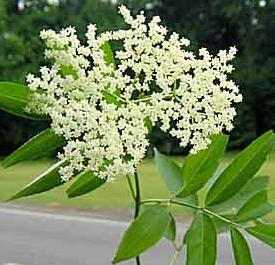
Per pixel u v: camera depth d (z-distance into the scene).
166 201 0.64
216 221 0.65
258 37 18.09
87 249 4.62
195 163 0.63
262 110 16.89
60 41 0.59
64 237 5.06
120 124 0.60
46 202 6.59
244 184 0.64
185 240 0.65
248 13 18.12
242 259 0.66
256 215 0.66
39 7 16.62
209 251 0.64
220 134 0.62
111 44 0.62
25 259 4.34
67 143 0.62
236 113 0.62
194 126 0.61
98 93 0.60
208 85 0.61
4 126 12.84
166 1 17.86
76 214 6.05
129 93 0.61
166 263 3.78
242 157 0.63
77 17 16.02
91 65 0.60
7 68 14.11
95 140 0.59
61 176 0.60
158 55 0.61
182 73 0.61
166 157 0.68
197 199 0.66
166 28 0.62
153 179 7.61
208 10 18.14
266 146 0.63
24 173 8.85
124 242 0.61
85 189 0.63
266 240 0.65
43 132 0.62
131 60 0.61
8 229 5.42
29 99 0.60
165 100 0.63
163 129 0.61
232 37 18.30
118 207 6.21
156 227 0.61
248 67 17.41
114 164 0.59
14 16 16.39
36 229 5.42
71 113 0.59
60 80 0.59
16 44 14.18
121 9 0.61
